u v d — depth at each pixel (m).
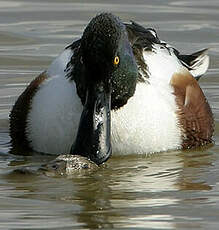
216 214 10.29
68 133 12.49
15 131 13.32
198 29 19.12
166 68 13.09
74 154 11.84
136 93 12.46
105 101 11.67
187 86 13.27
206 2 21.09
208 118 13.57
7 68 17.00
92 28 11.50
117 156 12.73
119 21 11.88
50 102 12.62
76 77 12.09
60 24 19.38
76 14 20.08
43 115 12.68
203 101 13.57
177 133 12.95
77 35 18.62
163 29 19.05
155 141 12.73
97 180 11.61
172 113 12.86
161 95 12.77
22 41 18.44
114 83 11.98
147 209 10.47
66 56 12.92
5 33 18.83
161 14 20.08
